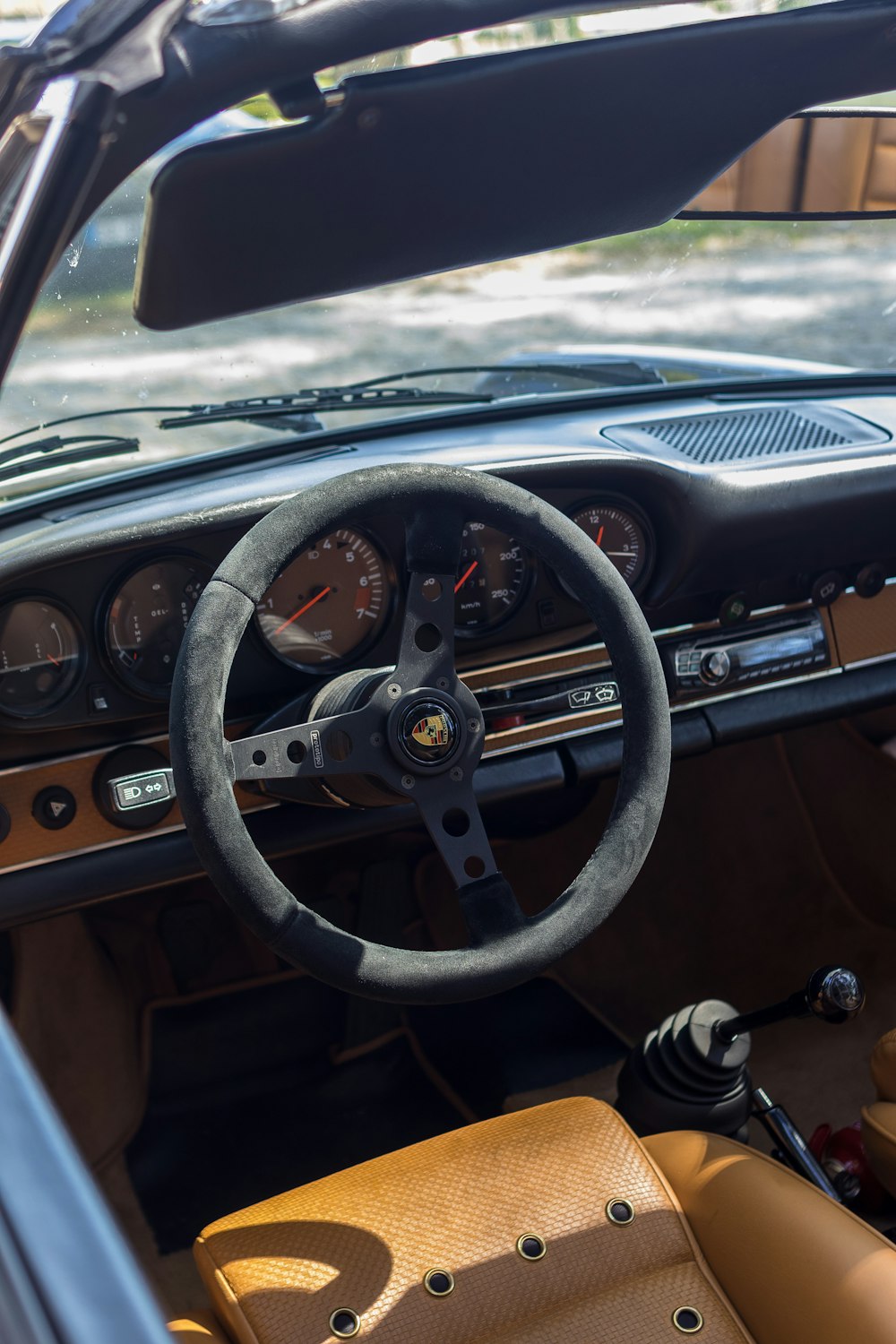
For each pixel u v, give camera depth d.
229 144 0.94
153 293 1.08
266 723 1.59
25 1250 0.40
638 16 0.99
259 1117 2.36
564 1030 2.52
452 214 1.13
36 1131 0.46
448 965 1.30
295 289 1.16
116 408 1.84
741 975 2.59
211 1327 1.25
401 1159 1.42
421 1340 1.22
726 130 1.17
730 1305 1.26
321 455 2.04
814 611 2.21
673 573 2.06
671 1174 1.41
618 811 1.40
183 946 2.48
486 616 1.97
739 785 2.72
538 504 1.42
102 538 1.65
